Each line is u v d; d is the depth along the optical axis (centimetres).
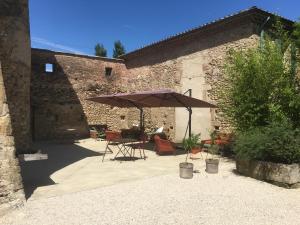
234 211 494
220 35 1145
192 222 448
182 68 1320
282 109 818
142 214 475
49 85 1539
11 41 878
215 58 1159
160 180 691
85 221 445
